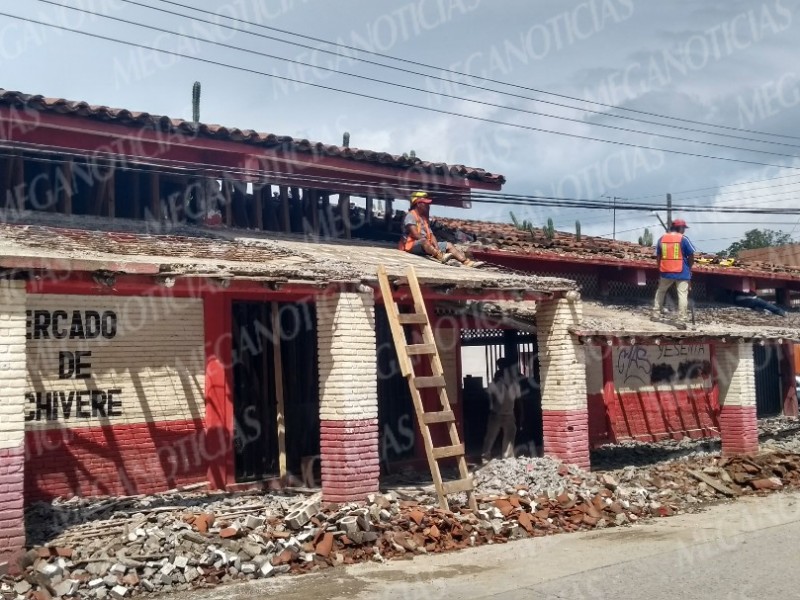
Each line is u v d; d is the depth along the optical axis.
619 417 18.66
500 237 18.53
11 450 8.60
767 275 23.98
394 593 8.11
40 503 10.66
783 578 8.21
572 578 8.48
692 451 17.97
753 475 14.84
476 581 8.50
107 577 8.28
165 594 8.30
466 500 11.65
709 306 22.45
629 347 19.12
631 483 13.80
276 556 9.27
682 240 18.28
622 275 20.62
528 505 11.66
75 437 11.25
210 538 9.28
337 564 9.38
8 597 7.89
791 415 23.64
